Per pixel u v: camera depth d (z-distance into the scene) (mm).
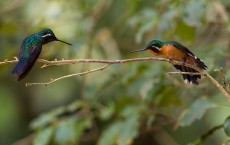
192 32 11234
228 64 10969
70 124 11719
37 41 7547
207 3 11219
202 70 8289
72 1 14195
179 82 11242
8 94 15344
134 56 13391
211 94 11117
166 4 11844
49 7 14008
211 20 12250
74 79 15117
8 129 15180
